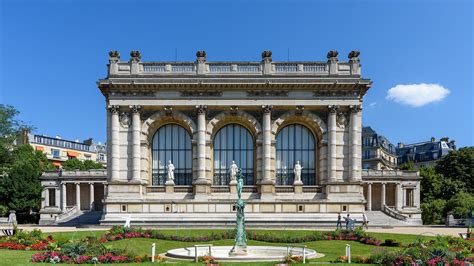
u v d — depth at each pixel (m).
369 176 82.81
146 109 58.66
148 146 59.53
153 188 58.84
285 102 58.06
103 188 85.88
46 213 82.12
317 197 58.16
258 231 46.50
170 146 60.28
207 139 58.41
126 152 57.88
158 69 58.84
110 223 55.28
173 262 27.45
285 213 56.22
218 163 59.94
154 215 55.94
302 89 58.06
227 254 31.70
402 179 83.94
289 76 58.31
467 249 34.12
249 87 57.94
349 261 27.80
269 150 57.72
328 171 57.34
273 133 58.53
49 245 31.69
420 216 81.94
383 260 26.89
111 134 57.81
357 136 57.50
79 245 29.06
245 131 60.25
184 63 58.81
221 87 57.97
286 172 59.94
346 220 49.19
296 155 60.09
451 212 75.88
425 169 100.12
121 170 57.62
